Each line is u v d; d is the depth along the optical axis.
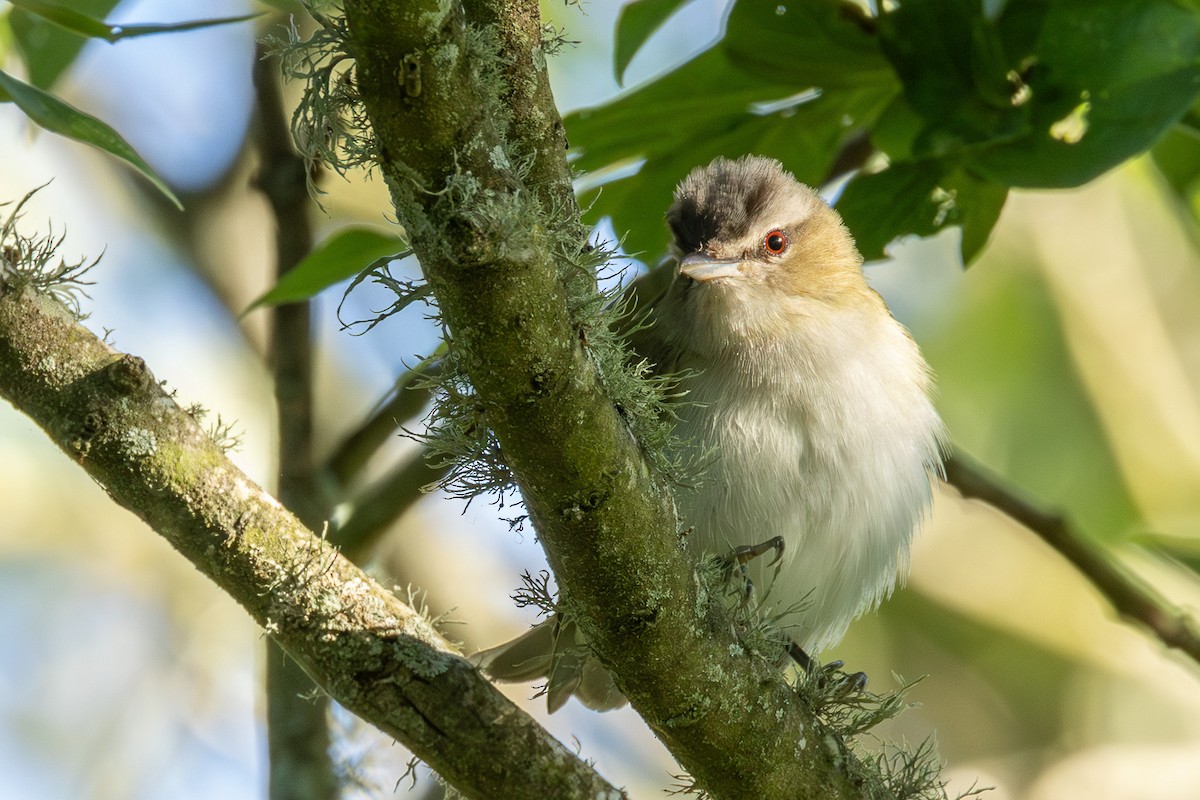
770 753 6.03
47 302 5.22
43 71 8.22
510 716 5.71
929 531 16.02
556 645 6.81
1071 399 15.45
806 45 8.09
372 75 4.31
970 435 15.34
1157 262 15.74
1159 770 14.78
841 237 9.74
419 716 5.62
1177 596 14.92
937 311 15.57
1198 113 8.12
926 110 7.59
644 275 10.20
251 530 5.46
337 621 5.60
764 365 8.97
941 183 7.98
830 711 6.70
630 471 5.16
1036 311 15.55
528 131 5.29
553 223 5.22
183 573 13.95
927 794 6.79
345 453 9.20
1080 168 7.33
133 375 5.24
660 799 13.29
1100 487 15.19
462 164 4.46
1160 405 15.51
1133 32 7.36
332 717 8.77
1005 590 15.70
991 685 15.27
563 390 4.86
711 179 9.66
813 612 9.52
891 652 15.37
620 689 5.85
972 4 7.42
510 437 4.97
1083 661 15.44
